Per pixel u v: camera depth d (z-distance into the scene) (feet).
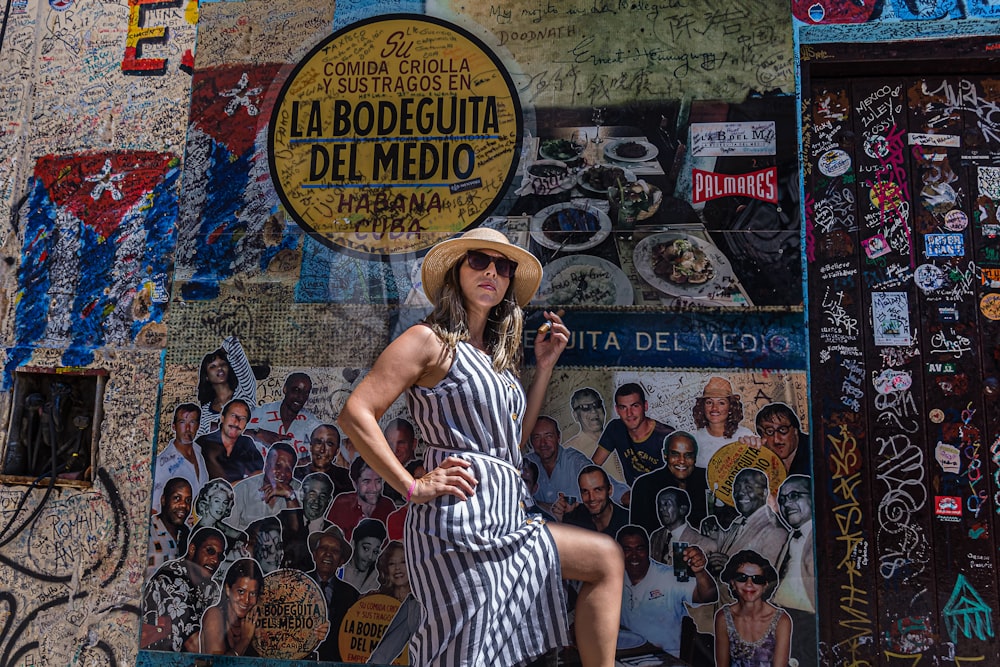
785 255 9.86
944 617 9.66
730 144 10.14
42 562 10.46
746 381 9.69
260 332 10.48
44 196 11.30
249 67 11.07
